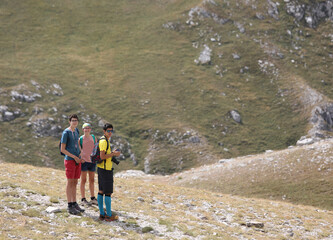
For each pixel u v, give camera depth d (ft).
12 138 243.19
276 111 305.53
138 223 38.09
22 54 339.16
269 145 273.33
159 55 360.28
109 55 358.64
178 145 264.52
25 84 290.56
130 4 444.55
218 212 54.95
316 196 117.80
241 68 350.02
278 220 56.44
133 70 340.18
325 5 425.69
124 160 250.98
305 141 168.76
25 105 273.75
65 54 352.08
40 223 32.35
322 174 127.44
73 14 419.13
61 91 299.38
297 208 75.82
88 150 37.93
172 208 51.80
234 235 41.04
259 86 333.62
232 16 409.90
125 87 318.65
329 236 50.90
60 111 278.05
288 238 44.86
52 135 259.39
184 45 376.27
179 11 421.59
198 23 401.29
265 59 358.84
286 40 384.68
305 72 345.92
